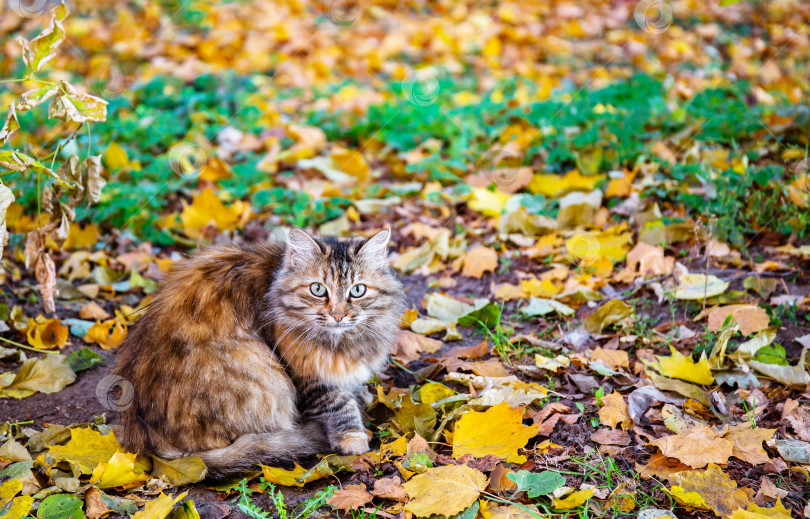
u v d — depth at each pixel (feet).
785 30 32.27
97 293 17.40
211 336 12.09
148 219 20.43
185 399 11.68
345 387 13.07
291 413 12.68
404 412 12.31
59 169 13.24
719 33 32.30
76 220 19.65
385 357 13.78
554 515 9.91
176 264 13.74
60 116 11.72
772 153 20.13
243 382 12.00
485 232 19.85
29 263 14.19
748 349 13.38
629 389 13.05
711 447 10.77
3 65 30.32
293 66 31.86
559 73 29.89
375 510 10.06
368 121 25.43
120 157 21.93
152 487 10.98
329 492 10.44
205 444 11.74
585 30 34.88
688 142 21.03
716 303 15.30
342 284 12.69
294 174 23.29
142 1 36.01
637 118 21.81
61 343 15.01
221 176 22.81
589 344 14.75
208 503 10.49
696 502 9.80
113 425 12.53
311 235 13.30
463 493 10.09
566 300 16.33
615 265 17.52
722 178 18.40
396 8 39.24
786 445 10.93
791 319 14.40
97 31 33.35
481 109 25.43
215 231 20.08
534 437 11.84
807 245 16.93
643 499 10.19
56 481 10.77
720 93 22.26
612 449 11.29
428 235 19.69
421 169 22.45
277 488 11.03
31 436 12.15
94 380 14.19
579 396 12.91
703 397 12.41
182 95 27.32
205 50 32.50
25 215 19.38
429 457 11.18
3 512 9.92
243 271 12.96
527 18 36.70
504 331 15.30
